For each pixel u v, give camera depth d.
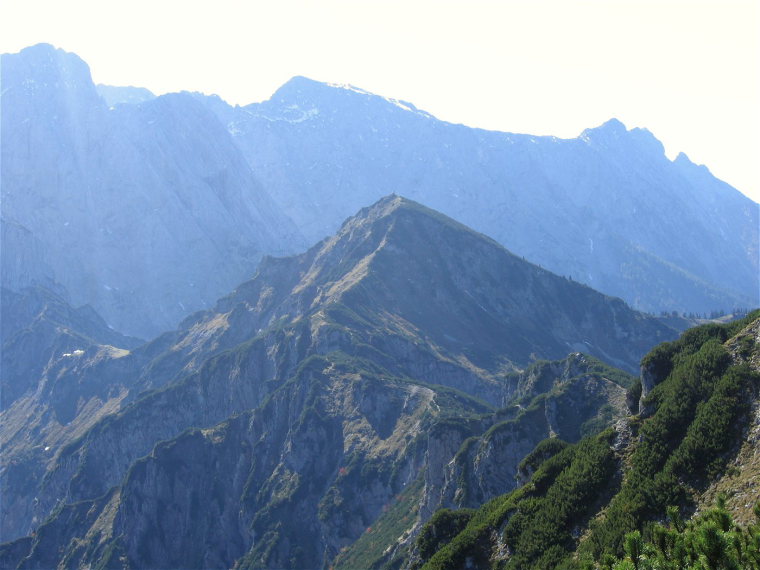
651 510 92.25
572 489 104.81
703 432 95.00
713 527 55.19
